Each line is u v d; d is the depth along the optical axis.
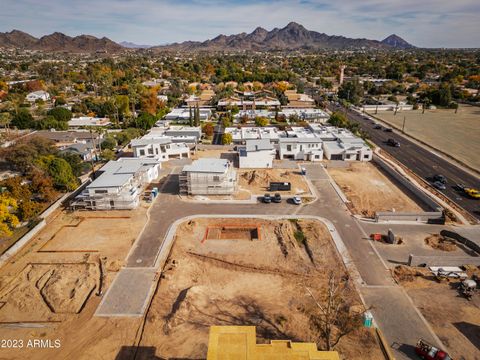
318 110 131.75
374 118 129.25
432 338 30.67
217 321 32.50
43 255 43.84
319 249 44.78
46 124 107.19
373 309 33.97
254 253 44.03
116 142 91.69
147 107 131.12
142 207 56.97
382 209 56.72
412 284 37.84
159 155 80.12
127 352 29.34
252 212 55.25
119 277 39.34
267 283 38.47
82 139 95.06
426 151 87.75
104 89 162.12
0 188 56.97
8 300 35.91
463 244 45.62
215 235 48.72
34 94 161.50
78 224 51.59
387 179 69.94
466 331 31.45
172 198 60.47
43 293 36.62
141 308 34.50
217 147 89.50
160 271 40.50
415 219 51.97
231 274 40.19
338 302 31.80
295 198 58.19
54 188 61.25
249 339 25.33
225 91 163.88
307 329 31.44
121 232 49.28
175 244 45.94
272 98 153.62
